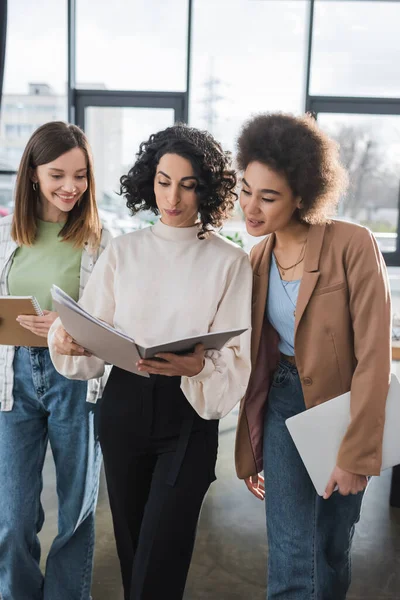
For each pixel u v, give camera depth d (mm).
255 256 1473
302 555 1439
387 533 2451
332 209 1318
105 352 1212
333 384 1357
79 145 1586
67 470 1660
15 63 4969
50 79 5035
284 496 1448
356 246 1305
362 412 1272
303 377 1366
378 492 2836
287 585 1451
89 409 1620
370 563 2229
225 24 4930
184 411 1336
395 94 4969
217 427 1396
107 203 5203
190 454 1330
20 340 1535
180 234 1355
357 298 1298
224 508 2650
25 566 1678
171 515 1296
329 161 1272
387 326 1285
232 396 1301
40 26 4941
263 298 1413
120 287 1359
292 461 1431
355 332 1308
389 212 5102
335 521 1486
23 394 1620
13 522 1625
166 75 5082
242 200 1312
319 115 5047
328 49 4926
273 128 1252
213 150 1300
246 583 2102
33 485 1660
